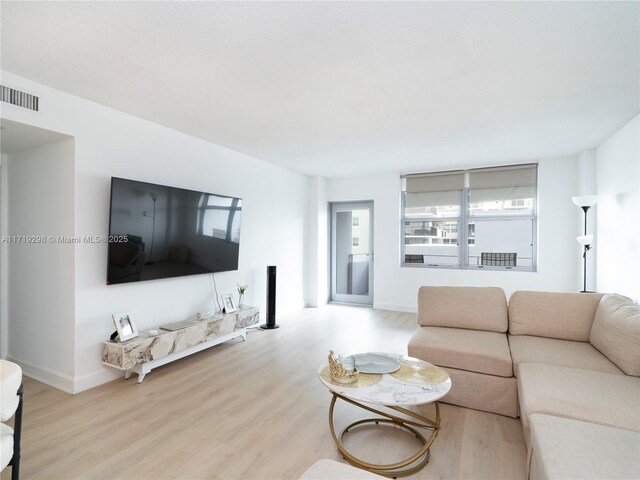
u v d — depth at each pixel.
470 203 5.53
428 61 2.25
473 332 2.96
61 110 2.69
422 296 3.31
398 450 2.01
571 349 2.51
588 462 1.25
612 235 3.76
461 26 1.88
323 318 5.36
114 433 2.18
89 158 2.87
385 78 2.50
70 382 2.77
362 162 5.18
